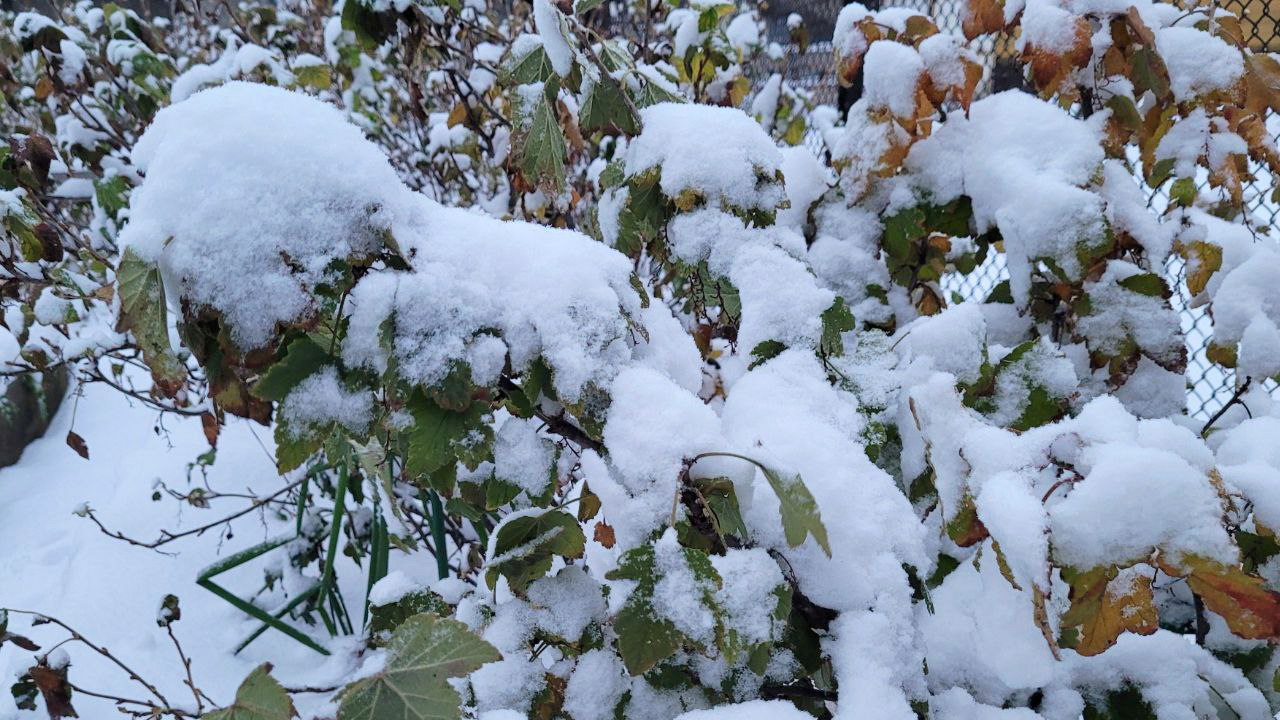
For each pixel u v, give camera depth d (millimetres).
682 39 952
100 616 969
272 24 1477
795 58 1627
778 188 504
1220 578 334
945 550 539
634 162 517
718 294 560
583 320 377
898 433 556
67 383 1887
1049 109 635
